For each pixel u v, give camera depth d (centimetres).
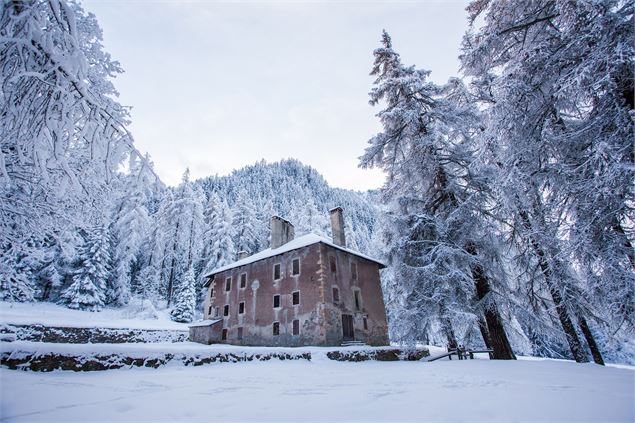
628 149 538
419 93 1653
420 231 1487
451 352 1325
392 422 322
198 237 4356
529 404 389
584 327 1225
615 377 643
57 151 411
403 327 1372
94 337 2155
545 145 701
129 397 477
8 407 388
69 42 399
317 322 1969
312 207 5369
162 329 2583
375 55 1794
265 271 2447
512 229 1224
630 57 517
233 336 2448
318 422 330
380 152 1658
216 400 459
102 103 464
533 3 808
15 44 376
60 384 562
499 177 773
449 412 358
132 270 4447
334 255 2256
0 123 410
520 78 688
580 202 595
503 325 1423
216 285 2828
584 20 603
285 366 1059
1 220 794
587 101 651
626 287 550
